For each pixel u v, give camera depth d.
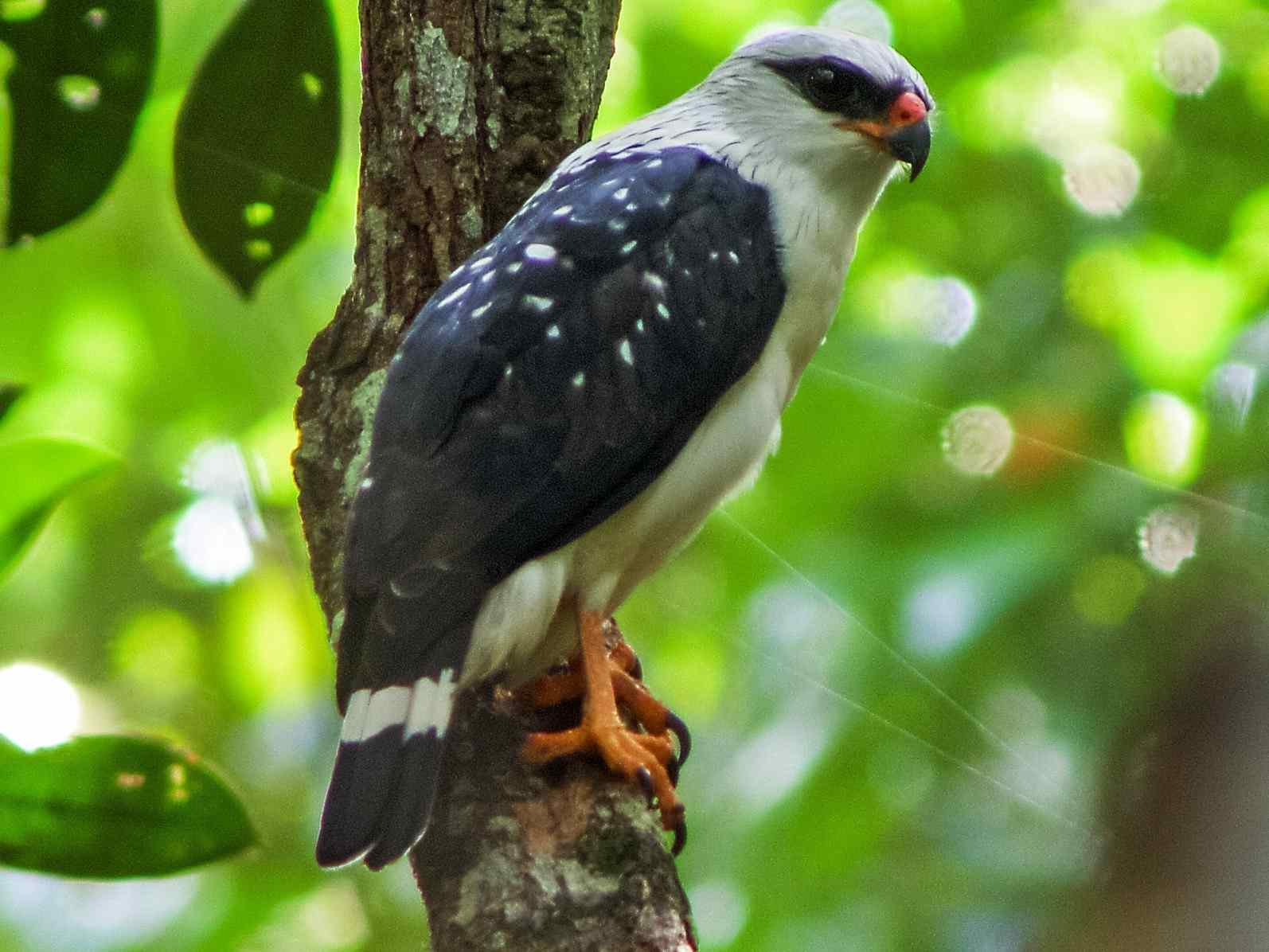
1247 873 5.73
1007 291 12.70
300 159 8.02
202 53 9.61
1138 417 12.20
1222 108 12.81
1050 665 11.26
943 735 11.48
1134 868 6.05
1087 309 12.76
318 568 7.11
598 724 6.57
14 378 12.39
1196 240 12.76
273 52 7.80
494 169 7.61
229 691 13.43
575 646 7.13
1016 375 12.33
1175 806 5.99
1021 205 12.98
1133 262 12.91
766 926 11.73
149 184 12.01
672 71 12.26
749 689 12.66
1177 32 12.75
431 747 6.12
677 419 6.90
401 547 6.40
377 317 7.32
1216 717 6.05
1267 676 6.04
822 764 11.65
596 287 6.88
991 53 12.65
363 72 7.56
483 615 6.53
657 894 6.02
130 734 6.61
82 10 7.71
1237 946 5.63
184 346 12.44
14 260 12.12
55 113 7.88
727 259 7.11
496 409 6.63
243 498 12.70
